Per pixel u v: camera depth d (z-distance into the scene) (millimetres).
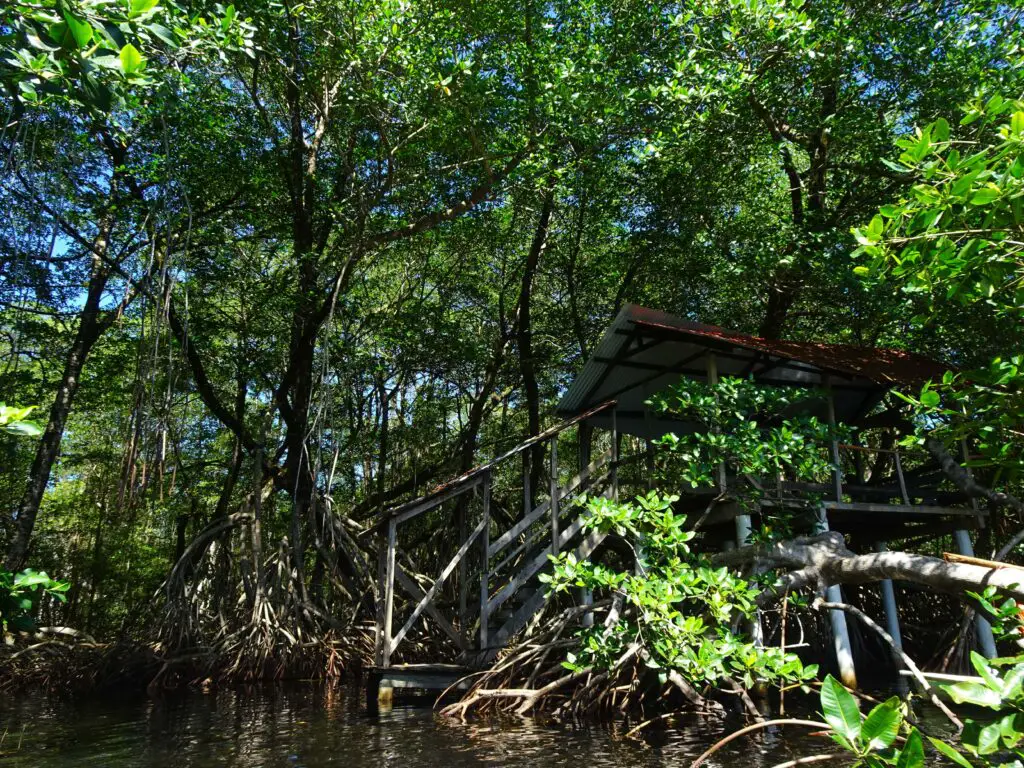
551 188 14328
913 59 12469
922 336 13500
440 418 23281
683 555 8227
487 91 12641
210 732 8477
